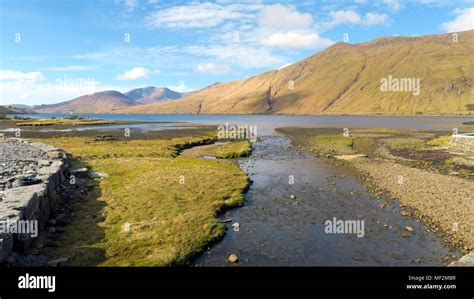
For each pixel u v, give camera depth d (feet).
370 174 134.21
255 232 72.74
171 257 57.11
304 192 107.14
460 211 84.33
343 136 306.96
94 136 285.23
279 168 150.82
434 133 323.16
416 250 63.41
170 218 76.23
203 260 59.21
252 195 103.71
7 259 47.24
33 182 74.84
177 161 155.94
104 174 121.60
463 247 64.44
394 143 240.73
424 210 86.38
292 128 442.09
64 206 81.46
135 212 79.66
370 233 71.92
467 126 433.07
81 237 64.54
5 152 139.54
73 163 141.79
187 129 407.03
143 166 139.85
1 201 57.72
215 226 73.10
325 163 164.14
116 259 56.70
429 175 129.08
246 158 183.73
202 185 107.86
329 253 62.39
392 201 95.91
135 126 468.34
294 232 72.79
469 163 150.00
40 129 380.78
